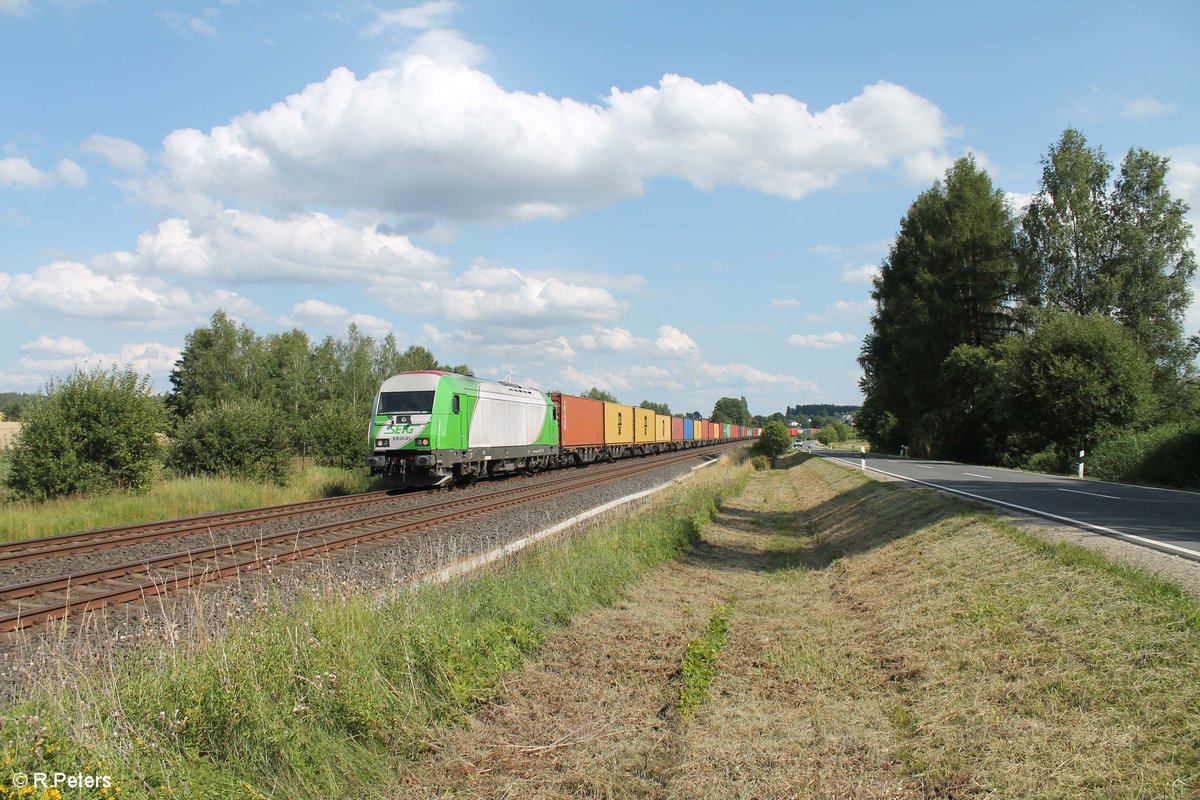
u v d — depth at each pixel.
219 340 64.69
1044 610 7.17
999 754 4.99
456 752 5.58
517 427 33.09
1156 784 4.20
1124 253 45.44
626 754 5.55
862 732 5.88
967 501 15.67
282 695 5.39
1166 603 6.30
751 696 6.84
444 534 16.05
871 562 12.94
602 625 8.81
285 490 24.56
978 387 44.59
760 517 22.94
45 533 16.34
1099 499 16.67
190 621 6.81
